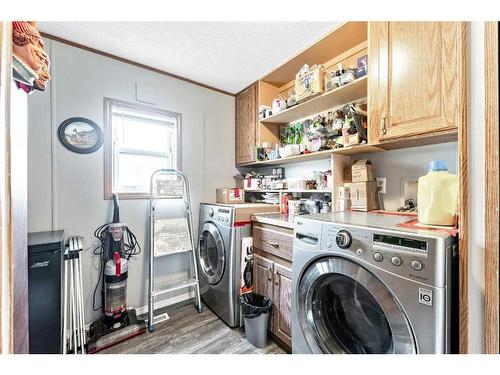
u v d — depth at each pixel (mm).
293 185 2027
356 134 1422
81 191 1791
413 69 1071
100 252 1858
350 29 1490
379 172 1584
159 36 1646
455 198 866
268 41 1687
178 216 2305
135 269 2045
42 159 1642
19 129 762
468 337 694
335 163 1641
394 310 783
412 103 1073
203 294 2260
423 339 714
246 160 2539
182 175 2258
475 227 698
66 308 1478
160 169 2104
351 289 1009
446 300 688
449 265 708
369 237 859
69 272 1572
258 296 1775
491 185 646
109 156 1920
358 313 1003
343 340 1069
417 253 733
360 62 1435
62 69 1706
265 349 1556
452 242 735
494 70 648
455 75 932
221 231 1960
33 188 1610
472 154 703
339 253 949
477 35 699
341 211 1533
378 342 931
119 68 1957
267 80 2318
